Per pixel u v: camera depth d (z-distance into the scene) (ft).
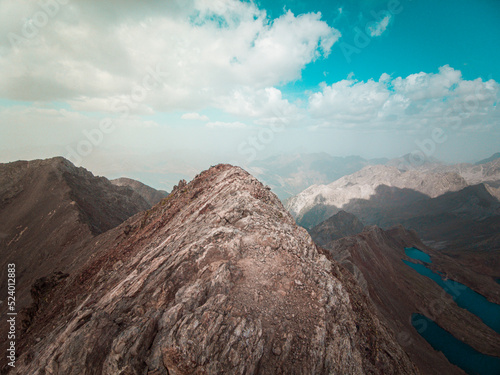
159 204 168.45
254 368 39.52
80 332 43.68
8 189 388.16
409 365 61.57
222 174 146.61
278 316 48.42
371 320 72.28
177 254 63.62
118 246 136.15
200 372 37.24
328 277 64.44
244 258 62.75
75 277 123.54
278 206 106.93
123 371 37.55
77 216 302.25
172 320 43.60
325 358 43.73
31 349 54.19
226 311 46.01
